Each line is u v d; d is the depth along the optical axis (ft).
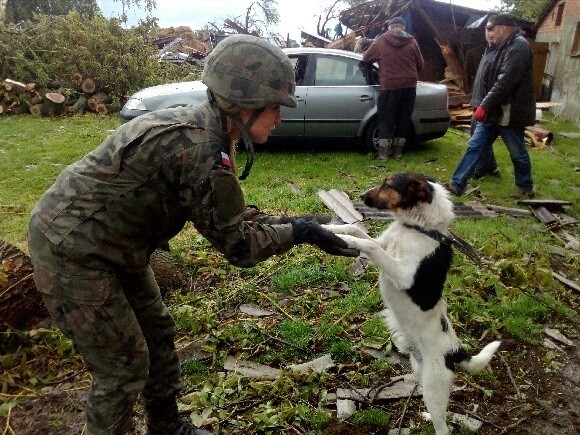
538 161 27.96
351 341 11.55
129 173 5.60
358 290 13.51
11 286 10.83
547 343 11.94
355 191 21.57
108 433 6.40
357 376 10.26
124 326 6.17
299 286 13.91
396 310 8.93
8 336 10.91
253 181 23.00
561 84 46.83
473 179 24.17
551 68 50.80
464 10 48.73
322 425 9.09
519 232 17.95
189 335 11.66
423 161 26.78
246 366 10.66
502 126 20.53
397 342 10.04
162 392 7.78
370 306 12.80
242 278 14.23
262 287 13.84
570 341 12.09
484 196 21.75
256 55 5.70
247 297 13.23
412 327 8.80
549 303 13.42
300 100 26.05
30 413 9.36
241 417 9.14
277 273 14.46
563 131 38.34
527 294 13.35
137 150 5.55
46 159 25.12
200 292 13.53
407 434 9.04
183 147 5.49
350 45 47.42
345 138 26.86
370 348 11.31
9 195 20.52
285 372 10.19
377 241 9.37
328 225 9.04
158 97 24.77
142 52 39.81
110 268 5.98
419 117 27.14
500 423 9.48
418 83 27.58
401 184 8.89
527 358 11.39
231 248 5.90
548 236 17.93
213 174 5.46
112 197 5.65
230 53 5.70
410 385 10.14
